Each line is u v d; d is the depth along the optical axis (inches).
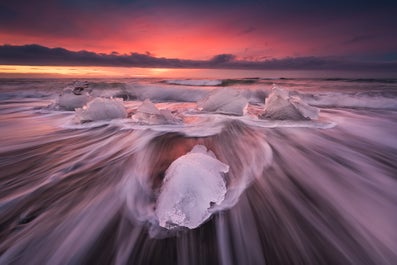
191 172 82.4
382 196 91.2
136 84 463.2
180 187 76.6
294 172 113.7
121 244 66.9
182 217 70.7
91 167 120.3
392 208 83.0
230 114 255.6
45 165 123.6
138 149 149.4
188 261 61.5
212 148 150.1
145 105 219.1
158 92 436.5
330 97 356.2
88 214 80.0
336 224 74.8
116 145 157.8
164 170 116.1
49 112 271.4
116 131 191.2
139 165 123.0
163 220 71.7
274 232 71.4
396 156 137.2
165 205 74.4
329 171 115.3
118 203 86.5
